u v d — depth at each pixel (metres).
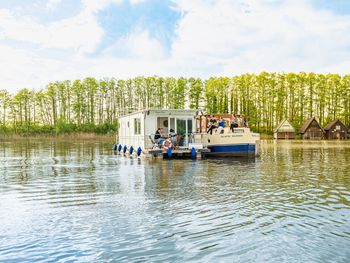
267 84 85.31
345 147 37.81
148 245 5.20
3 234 5.77
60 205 7.89
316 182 11.12
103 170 14.88
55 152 27.86
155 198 8.53
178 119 21.70
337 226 6.11
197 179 11.84
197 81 81.25
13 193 9.49
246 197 8.62
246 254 4.83
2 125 76.50
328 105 86.88
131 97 87.00
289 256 4.76
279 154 25.47
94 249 5.05
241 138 22.02
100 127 72.12
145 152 20.47
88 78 84.12
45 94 82.31
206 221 6.43
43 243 5.32
